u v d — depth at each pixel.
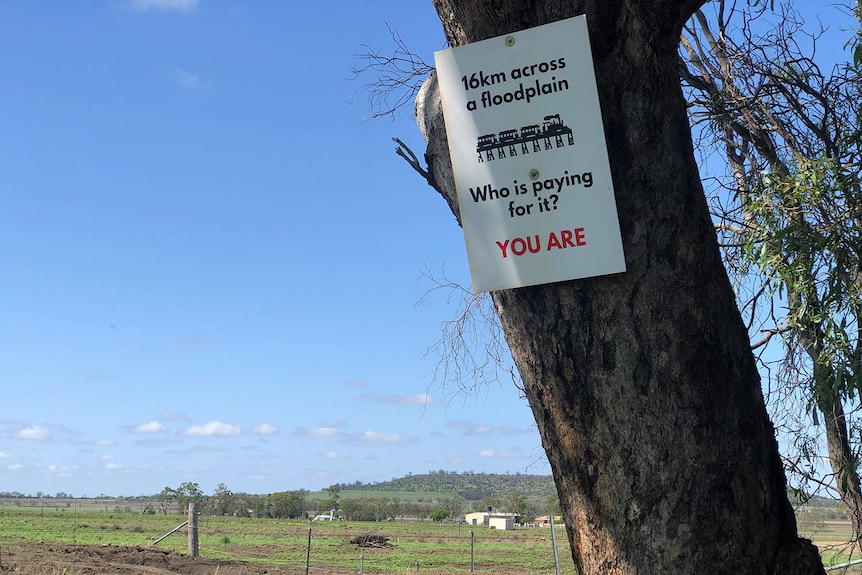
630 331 2.29
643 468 2.25
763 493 2.29
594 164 2.34
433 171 2.70
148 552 20.25
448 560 31.50
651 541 2.23
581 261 2.33
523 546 43.09
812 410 4.43
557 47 2.37
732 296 2.46
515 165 2.41
